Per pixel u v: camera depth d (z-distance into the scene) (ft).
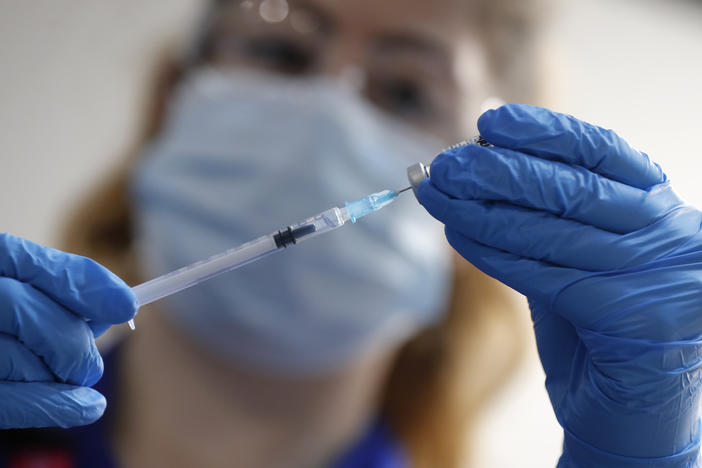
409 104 5.67
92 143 7.30
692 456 3.02
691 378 2.89
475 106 5.87
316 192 5.19
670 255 2.85
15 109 7.28
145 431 6.17
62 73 7.36
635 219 2.81
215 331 5.57
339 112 5.20
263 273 5.24
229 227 5.27
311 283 5.25
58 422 2.96
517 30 6.15
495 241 2.83
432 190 2.87
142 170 5.69
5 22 7.30
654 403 2.85
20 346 2.89
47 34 7.39
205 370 6.07
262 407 6.12
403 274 5.45
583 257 2.79
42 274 2.91
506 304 7.20
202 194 5.31
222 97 5.47
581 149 2.84
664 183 2.98
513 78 6.32
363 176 5.30
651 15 8.39
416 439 6.96
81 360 2.94
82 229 7.08
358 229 5.25
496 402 7.41
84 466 5.61
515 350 7.32
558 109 7.12
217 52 5.87
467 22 5.75
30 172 7.22
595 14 8.03
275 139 5.27
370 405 6.77
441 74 5.65
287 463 6.17
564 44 7.34
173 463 6.12
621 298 2.78
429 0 5.52
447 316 7.04
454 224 2.86
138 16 7.18
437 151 5.61
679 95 8.19
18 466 5.41
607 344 2.84
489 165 2.78
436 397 7.06
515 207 2.82
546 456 7.42
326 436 6.30
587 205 2.77
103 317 2.96
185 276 3.15
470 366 7.16
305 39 5.60
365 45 5.58
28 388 2.90
